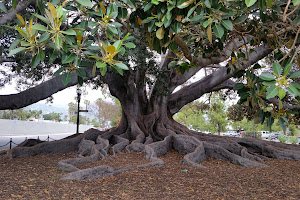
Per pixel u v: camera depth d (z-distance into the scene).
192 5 2.81
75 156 11.77
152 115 15.66
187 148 12.91
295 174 8.73
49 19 2.45
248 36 4.48
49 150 12.19
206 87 16.05
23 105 11.82
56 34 2.46
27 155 11.29
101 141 13.33
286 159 12.31
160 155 12.65
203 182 7.36
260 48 12.07
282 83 2.18
